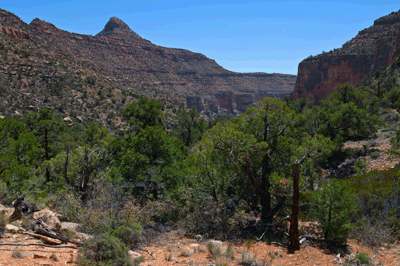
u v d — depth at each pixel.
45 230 7.07
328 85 160.38
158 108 28.28
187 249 8.02
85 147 16.84
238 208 12.30
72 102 87.62
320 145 10.48
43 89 89.12
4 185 12.37
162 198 15.17
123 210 9.90
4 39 105.69
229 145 11.83
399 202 10.58
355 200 11.17
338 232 8.98
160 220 12.94
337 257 8.00
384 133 31.98
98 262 5.57
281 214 12.93
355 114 29.41
